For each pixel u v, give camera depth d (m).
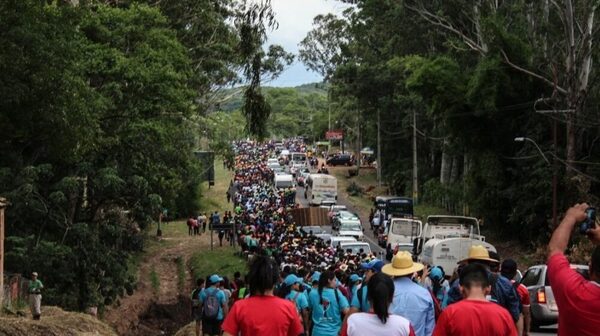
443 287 14.89
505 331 7.02
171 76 33.44
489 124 51.31
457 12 51.84
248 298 7.82
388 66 67.25
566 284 5.30
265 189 91.94
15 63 26.56
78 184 31.48
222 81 58.00
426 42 63.16
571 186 43.28
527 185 47.53
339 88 79.75
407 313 9.15
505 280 10.43
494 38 48.78
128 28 34.81
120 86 32.62
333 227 60.50
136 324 35.88
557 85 43.16
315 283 15.12
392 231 48.91
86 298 31.89
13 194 29.14
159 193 36.38
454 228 40.00
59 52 27.67
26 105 27.91
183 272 48.94
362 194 93.56
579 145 45.59
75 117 28.33
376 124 89.75
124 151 33.38
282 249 37.69
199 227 68.12
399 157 92.81
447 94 51.75
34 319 23.11
